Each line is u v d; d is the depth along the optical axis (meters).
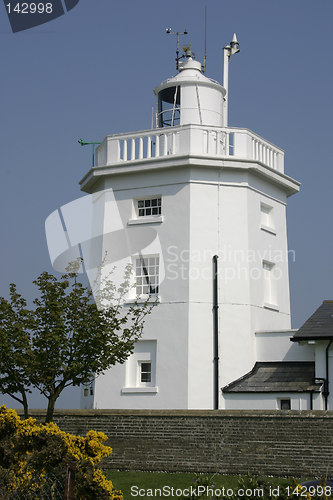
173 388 27.45
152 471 21.75
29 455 15.27
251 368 28.09
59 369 22.72
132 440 22.27
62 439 15.66
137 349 28.45
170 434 21.86
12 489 14.69
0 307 22.75
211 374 27.53
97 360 23.16
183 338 27.69
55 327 22.52
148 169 29.12
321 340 26.19
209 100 31.56
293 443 20.34
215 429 21.36
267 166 29.84
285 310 30.81
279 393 26.33
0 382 22.72
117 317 28.73
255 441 20.78
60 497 14.60
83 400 29.70
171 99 31.80
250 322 28.38
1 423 16.86
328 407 25.94
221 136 29.55
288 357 27.94
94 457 17.53
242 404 26.80
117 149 30.00
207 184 28.89
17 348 22.30
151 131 29.56
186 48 32.84
